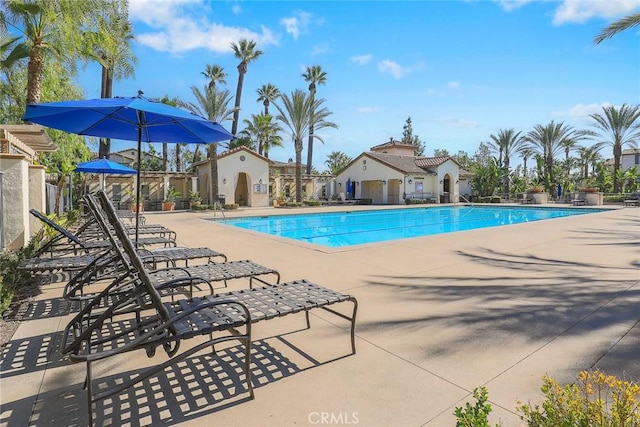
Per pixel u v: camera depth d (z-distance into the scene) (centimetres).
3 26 1006
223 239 947
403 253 734
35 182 932
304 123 2731
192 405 235
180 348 317
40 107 373
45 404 236
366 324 368
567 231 1077
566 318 377
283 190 3294
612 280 521
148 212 2188
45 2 912
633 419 153
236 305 298
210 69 3584
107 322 375
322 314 397
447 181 3534
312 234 1484
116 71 1271
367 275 561
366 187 3522
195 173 2889
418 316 388
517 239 919
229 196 2627
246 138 3575
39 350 312
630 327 351
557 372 270
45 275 564
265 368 283
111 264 460
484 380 262
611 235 992
